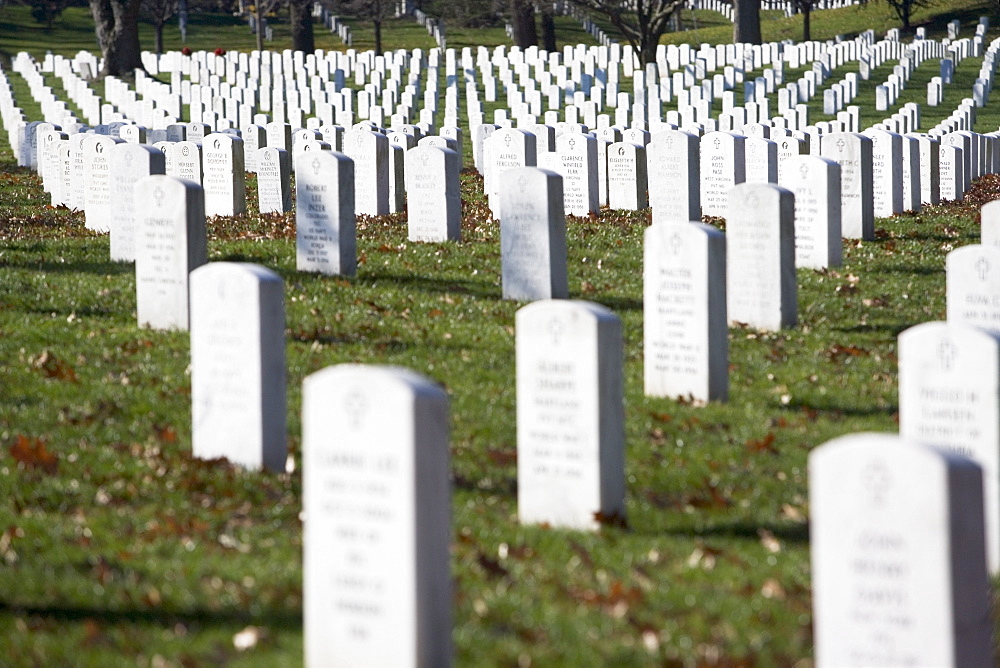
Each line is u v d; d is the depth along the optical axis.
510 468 15.30
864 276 27.94
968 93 93.88
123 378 18.36
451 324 22.34
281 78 88.44
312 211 25.94
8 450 15.30
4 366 18.72
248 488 14.35
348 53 116.06
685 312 18.00
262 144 51.38
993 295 17.08
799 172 28.47
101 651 10.07
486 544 12.51
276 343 14.93
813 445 16.23
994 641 10.06
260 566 11.91
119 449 15.65
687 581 11.48
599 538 12.73
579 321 13.01
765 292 22.77
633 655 9.69
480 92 91.44
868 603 8.61
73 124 55.81
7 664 9.95
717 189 37.44
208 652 9.98
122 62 98.62
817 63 94.56
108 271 26.39
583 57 100.56
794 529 13.18
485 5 136.25
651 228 18.19
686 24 155.00
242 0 153.00
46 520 13.27
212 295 14.96
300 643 10.20
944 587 8.31
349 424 9.52
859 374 20.17
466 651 9.89
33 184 46.56
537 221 24.16
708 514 13.68
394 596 9.45
